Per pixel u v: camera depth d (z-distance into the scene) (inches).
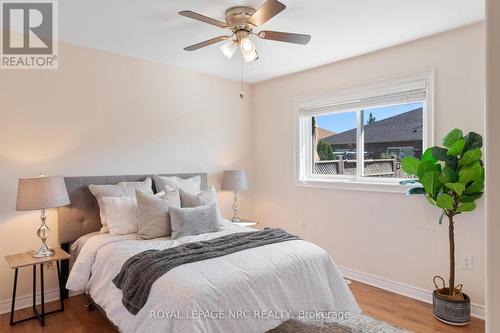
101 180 122.2
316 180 150.9
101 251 95.3
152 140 139.6
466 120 103.8
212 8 91.9
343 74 137.7
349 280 134.6
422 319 100.4
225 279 72.1
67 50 116.9
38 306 109.6
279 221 166.1
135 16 96.5
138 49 124.5
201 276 71.6
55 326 96.7
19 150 106.9
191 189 136.0
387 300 114.7
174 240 101.1
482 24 100.0
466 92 103.7
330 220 144.0
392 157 128.3
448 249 108.8
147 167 138.0
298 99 155.8
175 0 87.4
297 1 87.6
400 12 94.0
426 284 114.0
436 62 110.2
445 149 98.0
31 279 110.1
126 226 109.0
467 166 92.7
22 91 107.7
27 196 95.0
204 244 92.5
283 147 163.6
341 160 146.3
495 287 20.6
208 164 159.9
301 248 91.2
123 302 75.6
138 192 110.7
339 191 140.3
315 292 85.8
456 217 105.9
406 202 118.8
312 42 117.0
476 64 101.5
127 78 132.1
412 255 117.5
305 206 154.2
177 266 75.7
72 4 88.9
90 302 107.5
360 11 93.4
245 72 156.3
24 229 108.2
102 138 125.1
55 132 114.2
